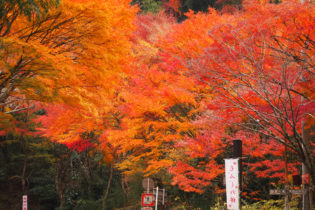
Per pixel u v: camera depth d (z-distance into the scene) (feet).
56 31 28.14
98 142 66.18
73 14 26.63
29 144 84.33
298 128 31.83
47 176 91.15
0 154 91.40
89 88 31.94
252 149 37.37
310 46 24.98
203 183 40.47
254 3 26.22
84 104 31.45
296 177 31.04
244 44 24.97
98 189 92.94
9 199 88.12
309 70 24.75
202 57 26.91
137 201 75.05
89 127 48.14
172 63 36.81
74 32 28.14
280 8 23.97
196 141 38.19
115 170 94.07
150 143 45.93
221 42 25.95
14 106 49.19
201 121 35.73
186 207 59.36
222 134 37.04
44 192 89.81
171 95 38.63
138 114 43.14
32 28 26.86
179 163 41.83
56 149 88.99
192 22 36.70
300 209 40.19
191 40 35.37
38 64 24.31
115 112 48.14
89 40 28.71
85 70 30.17
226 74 26.99
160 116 43.68
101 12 26.71
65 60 26.78
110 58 29.19
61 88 29.19
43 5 24.85
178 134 42.50
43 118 46.65
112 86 32.58
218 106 28.99
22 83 24.66
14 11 25.70
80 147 63.57
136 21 73.46
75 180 90.99
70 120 44.96
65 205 87.51
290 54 24.71
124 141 49.08
